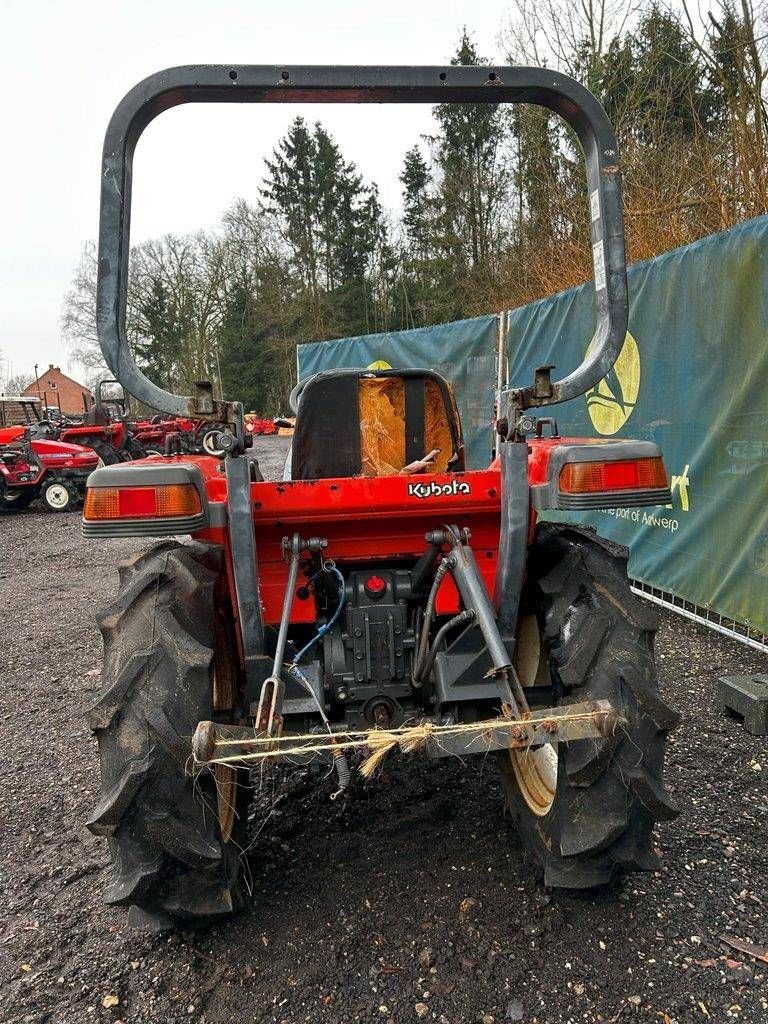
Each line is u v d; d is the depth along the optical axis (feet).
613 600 6.44
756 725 10.28
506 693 6.17
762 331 12.55
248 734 5.85
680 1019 5.75
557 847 6.41
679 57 33.91
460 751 5.82
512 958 6.43
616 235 6.67
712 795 8.84
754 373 12.81
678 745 10.09
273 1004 6.13
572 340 19.19
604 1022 5.76
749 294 12.80
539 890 7.27
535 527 7.80
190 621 6.38
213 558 7.41
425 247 90.22
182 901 6.15
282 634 6.59
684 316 14.65
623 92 37.96
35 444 40.78
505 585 6.93
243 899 7.13
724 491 13.84
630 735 5.98
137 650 6.05
